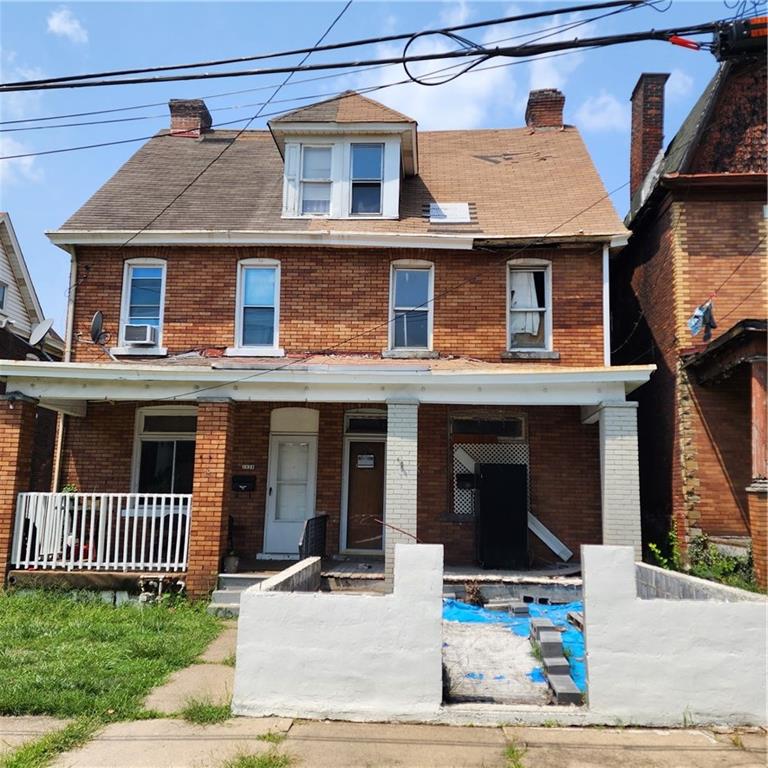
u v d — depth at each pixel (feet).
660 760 15.35
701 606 17.92
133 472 40.91
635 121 51.57
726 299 37.06
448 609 31.76
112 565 32.94
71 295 41.01
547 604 32.63
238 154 51.19
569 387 33.96
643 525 43.42
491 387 34.24
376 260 40.45
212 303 40.57
